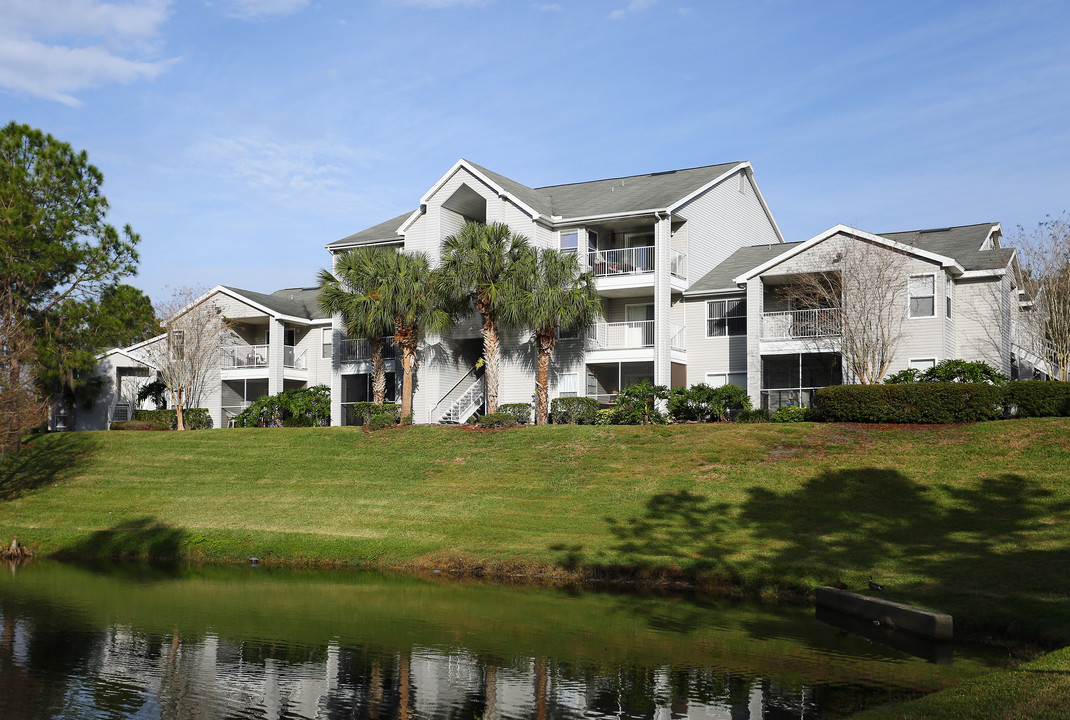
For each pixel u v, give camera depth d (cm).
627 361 3841
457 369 4238
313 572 2483
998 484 2447
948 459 2655
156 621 1880
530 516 2747
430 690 1403
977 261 3450
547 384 3709
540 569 2359
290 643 1686
